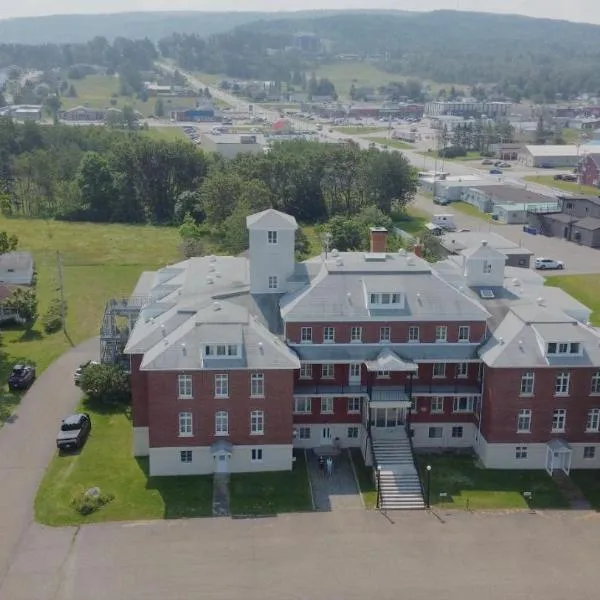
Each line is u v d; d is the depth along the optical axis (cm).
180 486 7594
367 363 7988
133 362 7975
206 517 7125
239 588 6194
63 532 6862
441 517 7206
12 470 7862
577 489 7712
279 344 7906
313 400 8212
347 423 8312
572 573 6450
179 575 6338
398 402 8019
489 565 6531
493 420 7894
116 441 8475
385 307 8219
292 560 6550
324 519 7144
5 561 6469
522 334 8019
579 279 15262
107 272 15775
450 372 8288
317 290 8319
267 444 7806
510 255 15000
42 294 14138
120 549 6650
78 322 12538
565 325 8025
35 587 6169
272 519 7125
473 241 15400
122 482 7650
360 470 7981
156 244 18362
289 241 8644
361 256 8975
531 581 6341
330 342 8212
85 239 18738
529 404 7881
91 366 9575
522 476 7919
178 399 7581
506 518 7212
